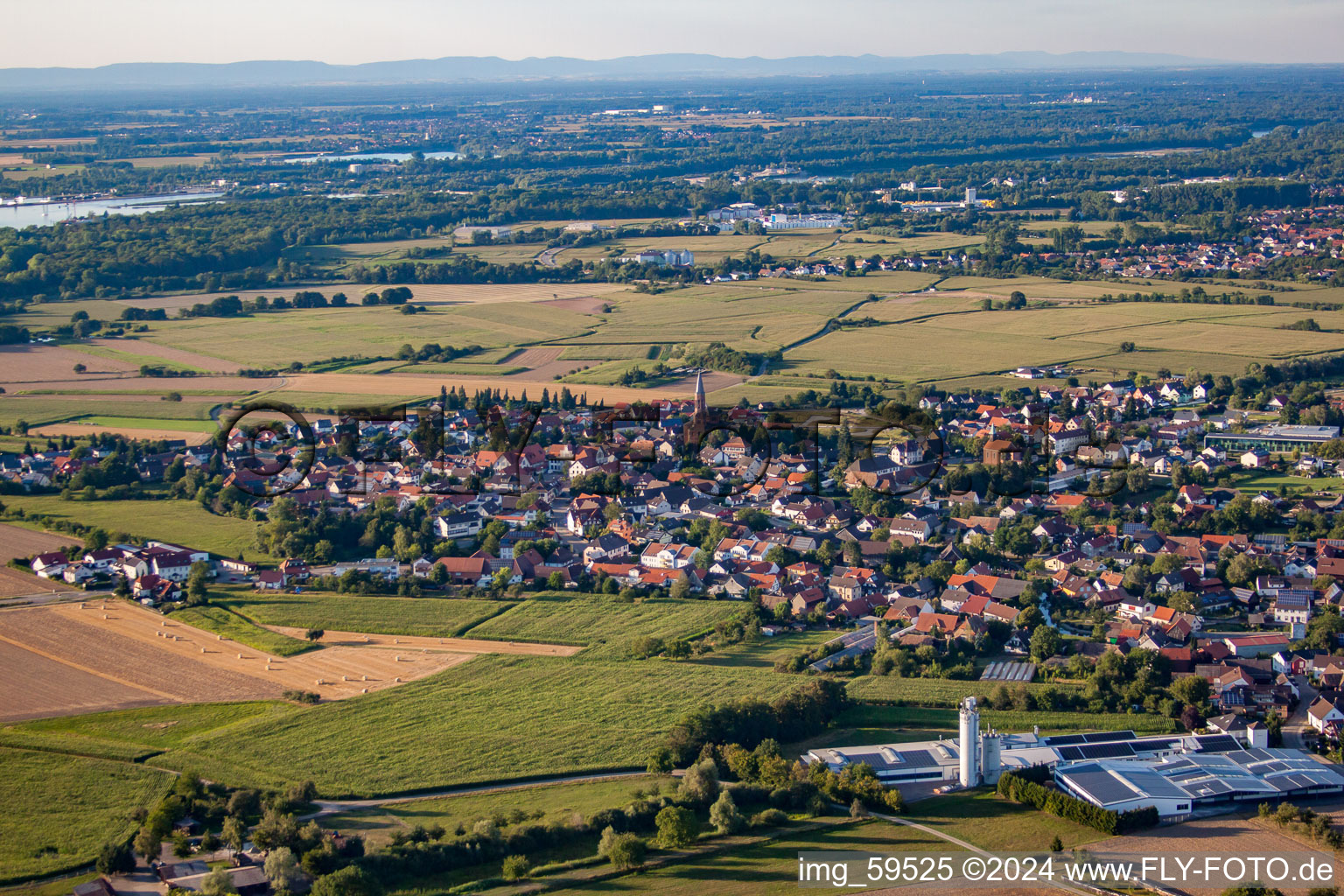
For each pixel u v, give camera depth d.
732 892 194.38
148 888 191.88
